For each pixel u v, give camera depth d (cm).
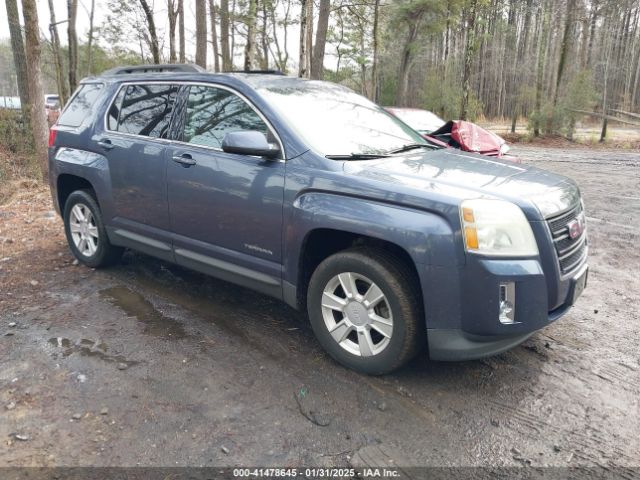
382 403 302
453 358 302
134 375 328
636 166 1444
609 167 1419
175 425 279
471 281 283
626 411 299
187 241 412
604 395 315
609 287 494
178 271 516
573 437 276
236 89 388
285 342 374
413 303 305
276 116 360
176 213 414
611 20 3228
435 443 269
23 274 504
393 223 297
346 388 316
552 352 367
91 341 371
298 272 347
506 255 284
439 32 2933
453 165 357
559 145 2198
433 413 294
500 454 262
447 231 284
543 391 318
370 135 397
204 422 282
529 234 291
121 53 2152
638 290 487
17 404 296
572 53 2973
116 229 474
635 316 429
